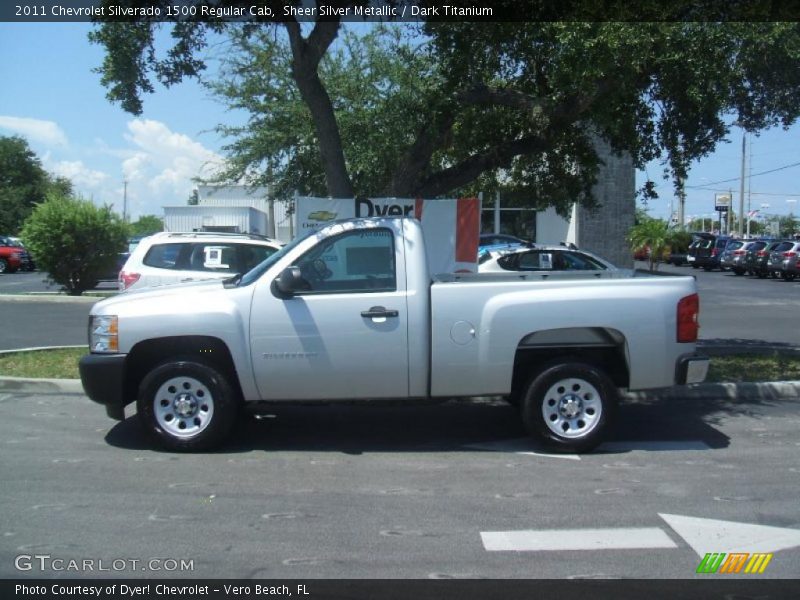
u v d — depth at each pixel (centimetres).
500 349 669
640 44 775
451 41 949
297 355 661
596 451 692
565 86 884
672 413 841
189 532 495
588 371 676
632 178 2547
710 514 532
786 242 3244
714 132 1027
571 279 699
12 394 916
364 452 688
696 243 4112
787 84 905
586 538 489
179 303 666
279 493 573
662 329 677
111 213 2102
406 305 663
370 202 1031
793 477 616
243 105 1900
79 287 2122
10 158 6462
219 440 677
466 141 1079
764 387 920
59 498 557
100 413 823
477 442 725
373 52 1820
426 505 548
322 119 1026
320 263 675
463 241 1045
